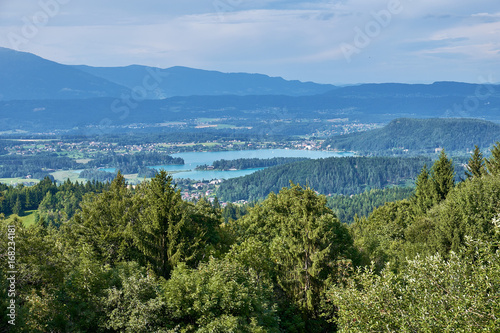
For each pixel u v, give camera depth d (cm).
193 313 2412
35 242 2791
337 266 3662
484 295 1619
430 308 1688
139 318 2262
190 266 3828
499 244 1723
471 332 1501
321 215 4056
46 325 2248
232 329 2255
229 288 2509
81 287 2448
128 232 4056
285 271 3853
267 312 2766
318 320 3619
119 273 2691
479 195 3797
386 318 1770
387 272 1948
